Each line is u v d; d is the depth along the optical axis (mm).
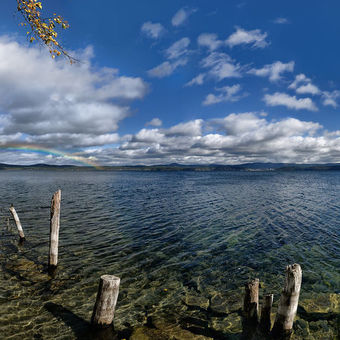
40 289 11750
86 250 17156
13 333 8734
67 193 51719
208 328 9266
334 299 11195
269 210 33062
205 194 52094
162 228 23359
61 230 22234
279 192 57094
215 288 12266
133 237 20391
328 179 121438
